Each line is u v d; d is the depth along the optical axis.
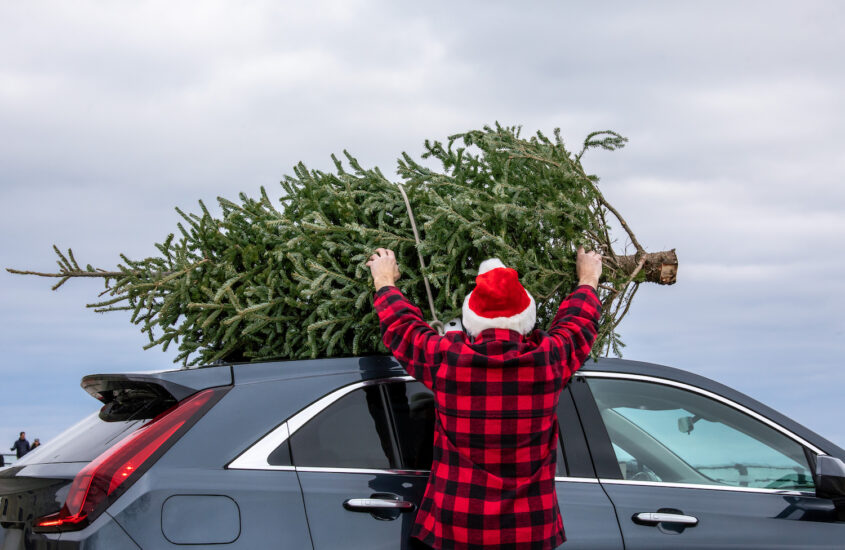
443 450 3.10
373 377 3.54
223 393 3.34
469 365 2.99
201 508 3.04
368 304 3.88
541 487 3.06
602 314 4.18
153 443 3.14
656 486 3.64
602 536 3.42
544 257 4.01
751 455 3.85
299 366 3.51
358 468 3.33
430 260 3.96
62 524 2.96
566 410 3.67
